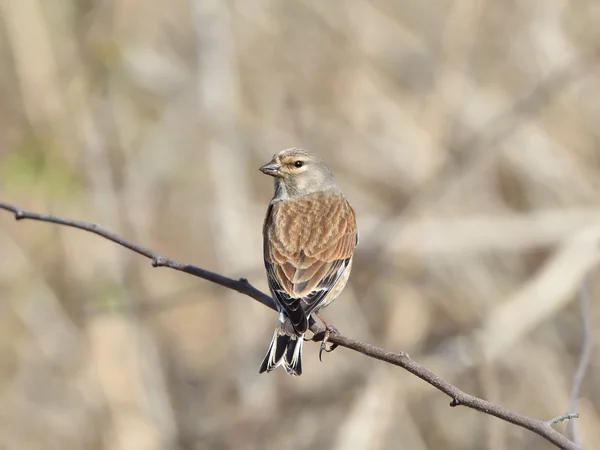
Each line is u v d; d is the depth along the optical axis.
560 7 16.38
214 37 16.25
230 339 15.37
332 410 14.40
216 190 15.52
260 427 14.43
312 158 9.88
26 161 14.68
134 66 16.64
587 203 15.05
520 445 13.80
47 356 14.88
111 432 14.39
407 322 14.48
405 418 14.10
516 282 14.97
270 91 16.50
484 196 15.30
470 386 14.10
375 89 16.16
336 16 16.62
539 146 15.27
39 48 15.64
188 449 14.59
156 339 15.74
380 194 15.59
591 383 13.88
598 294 14.14
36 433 14.56
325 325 8.15
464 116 15.65
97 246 15.23
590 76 15.79
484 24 16.52
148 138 16.61
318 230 8.98
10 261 15.06
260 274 15.04
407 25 16.77
